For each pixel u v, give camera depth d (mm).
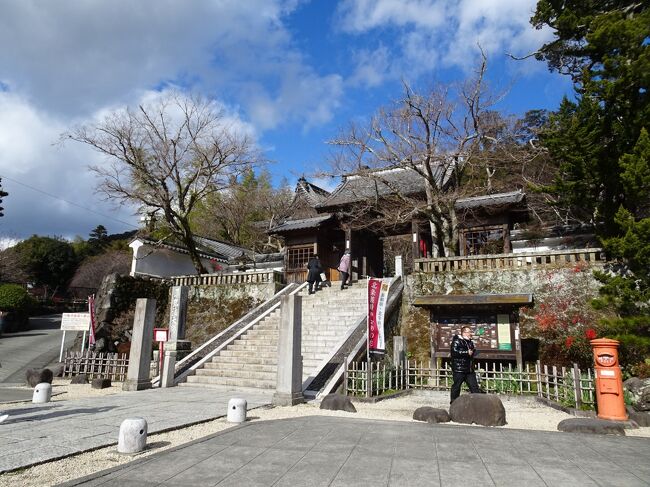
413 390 11352
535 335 13172
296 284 19344
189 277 19719
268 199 36500
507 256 14445
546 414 8328
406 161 16562
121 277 18234
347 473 4258
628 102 10914
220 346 13633
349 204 21719
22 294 25406
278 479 4074
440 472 4301
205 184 21531
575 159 11422
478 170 18734
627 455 4984
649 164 9859
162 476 4148
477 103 15750
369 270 23469
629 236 10023
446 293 14930
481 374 11445
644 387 8164
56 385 11734
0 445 5148
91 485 3889
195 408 8016
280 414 7832
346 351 11602
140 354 10945
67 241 47219
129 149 19906
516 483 3998
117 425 6410
